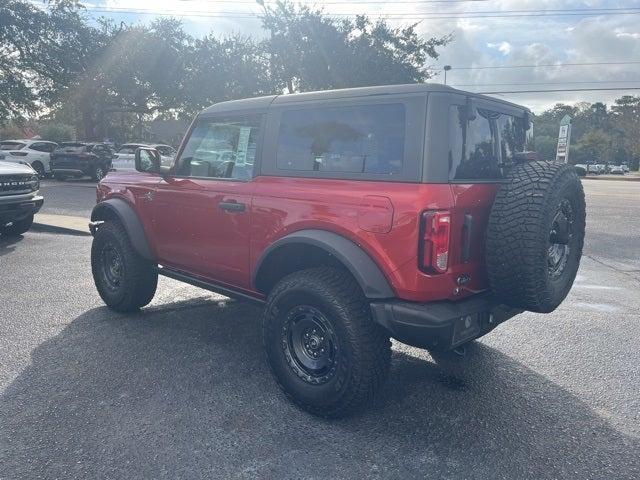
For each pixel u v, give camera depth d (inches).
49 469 106.4
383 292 117.8
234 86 1202.0
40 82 1172.5
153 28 1210.6
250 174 151.7
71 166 819.4
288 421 128.1
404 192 114.7
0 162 353.1
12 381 144.9
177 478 104.8
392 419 130.8
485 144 134.2
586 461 114.5
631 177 2142.0
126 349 170.1
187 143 175.3
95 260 208.2
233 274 158.1
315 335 129.5
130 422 125.2
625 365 167.8
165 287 248.2
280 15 1102.4
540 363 168.6
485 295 130.5
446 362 168.1
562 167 123.3
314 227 129.4
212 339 180.9
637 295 254.7
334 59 1075.3
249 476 106.2
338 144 130.9
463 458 114.5
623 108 3068.4
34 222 407.8
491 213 120.8
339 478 106.5
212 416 129.3
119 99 1282.0
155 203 182.2
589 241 411.2
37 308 210.1
